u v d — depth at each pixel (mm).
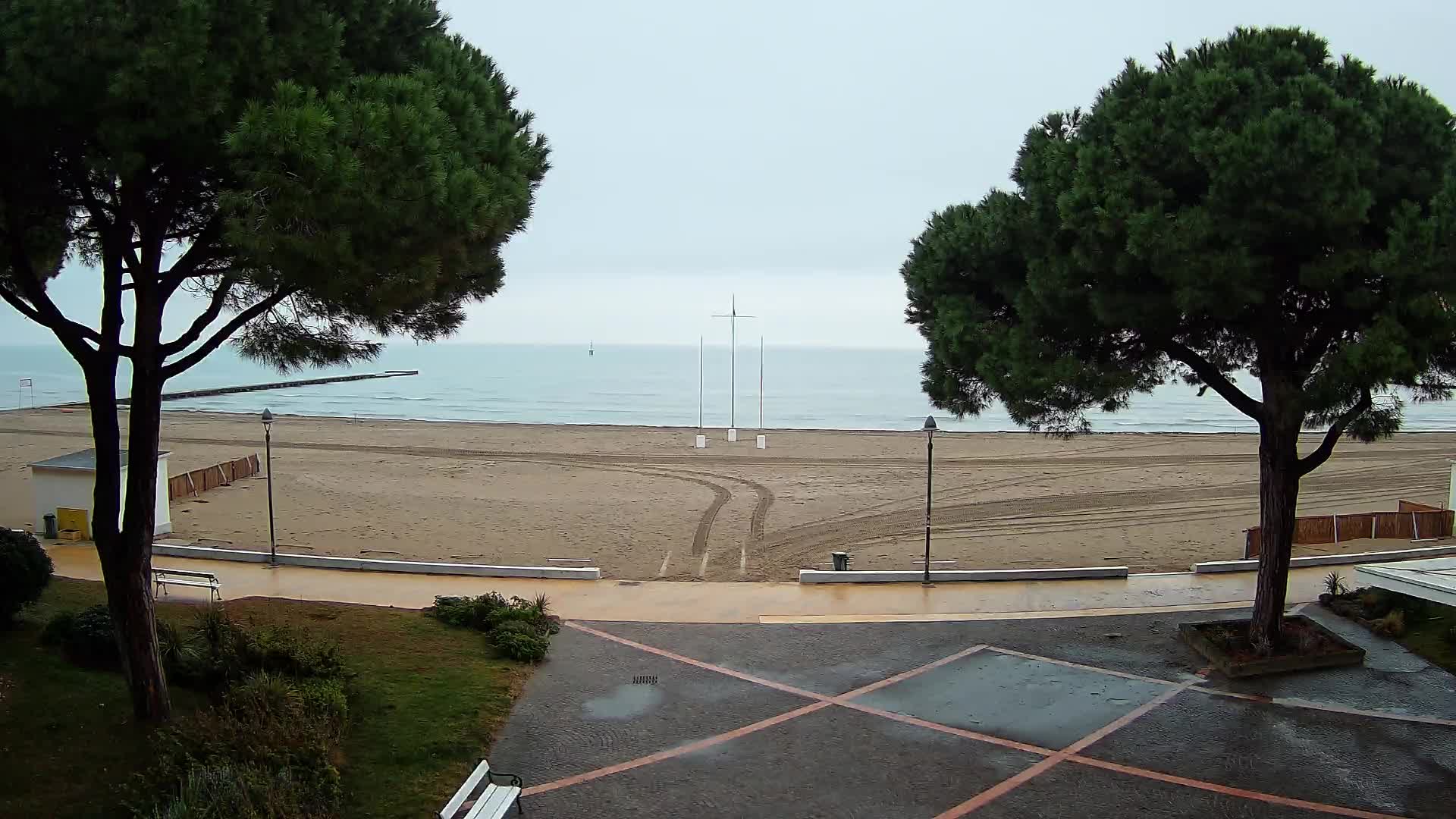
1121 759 11758
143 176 9461
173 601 17609
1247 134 11562
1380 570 16281
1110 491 39000
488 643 15680
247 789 8977
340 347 12609
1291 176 11555
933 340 15188
